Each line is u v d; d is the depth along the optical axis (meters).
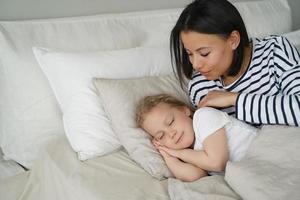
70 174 1.08
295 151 0.88
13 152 1.33
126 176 1.04
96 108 1.18
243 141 1.04
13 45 1.26
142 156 1.07
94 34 1.43
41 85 1.28
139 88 1.19
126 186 0.99
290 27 2.04
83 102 1.18
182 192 0.90
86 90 1.19
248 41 1.12
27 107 1.27
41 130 1.29
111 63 1.25
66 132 1.20
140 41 1.56
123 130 1.12
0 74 1.28
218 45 1.03
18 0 1.41
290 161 0.86
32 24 1.34
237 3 1.88
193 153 1.02
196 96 1.23
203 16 1.00
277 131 0.96
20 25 1.31
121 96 1.15
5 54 1.25
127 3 1.70
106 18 1.51
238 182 0.85
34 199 1.21
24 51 1.27
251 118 1.03
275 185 0.80
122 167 1.09
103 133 1.16
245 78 1.15
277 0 2.03
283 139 0.92
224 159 0.98
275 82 1.13
